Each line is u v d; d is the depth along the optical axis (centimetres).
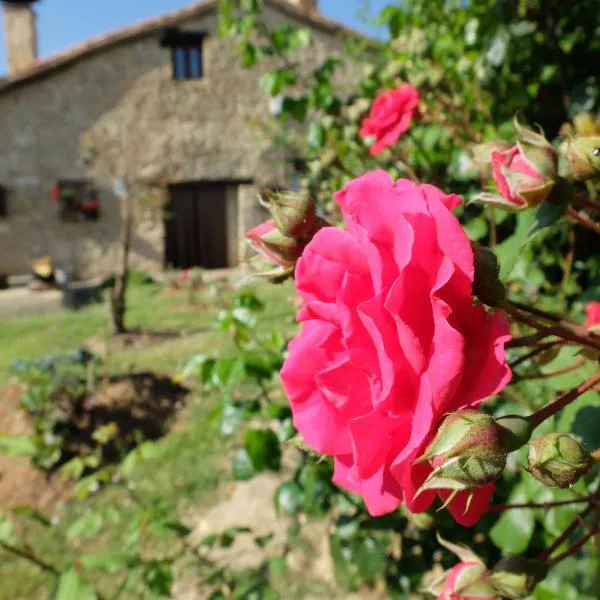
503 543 118
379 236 60
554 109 197
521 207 82
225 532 228
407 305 57
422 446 59
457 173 189
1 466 459
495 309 66
